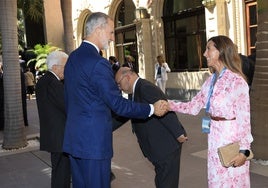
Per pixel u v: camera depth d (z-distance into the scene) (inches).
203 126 117.5
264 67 203.9
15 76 290.2
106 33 112.6
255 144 208.4
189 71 541.0
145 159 230.5
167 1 572.1
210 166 115.9
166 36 583.5
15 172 228.2
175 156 130.0
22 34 1005.2
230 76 109.7
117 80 129.7
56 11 935.0
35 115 491.8
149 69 594.9
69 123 112.6
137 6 612.1
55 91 153.6
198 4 514.6
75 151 110.1
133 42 666.2
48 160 250.7
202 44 516.1
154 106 117.4
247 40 444.5
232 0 443.2
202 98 119.6
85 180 112.6
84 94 108.6
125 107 109.5
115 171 210.7
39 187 198.2
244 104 107.7
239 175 113.3
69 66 113.1
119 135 306.0
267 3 203.5
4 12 283.6
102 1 717.3
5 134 292.8
